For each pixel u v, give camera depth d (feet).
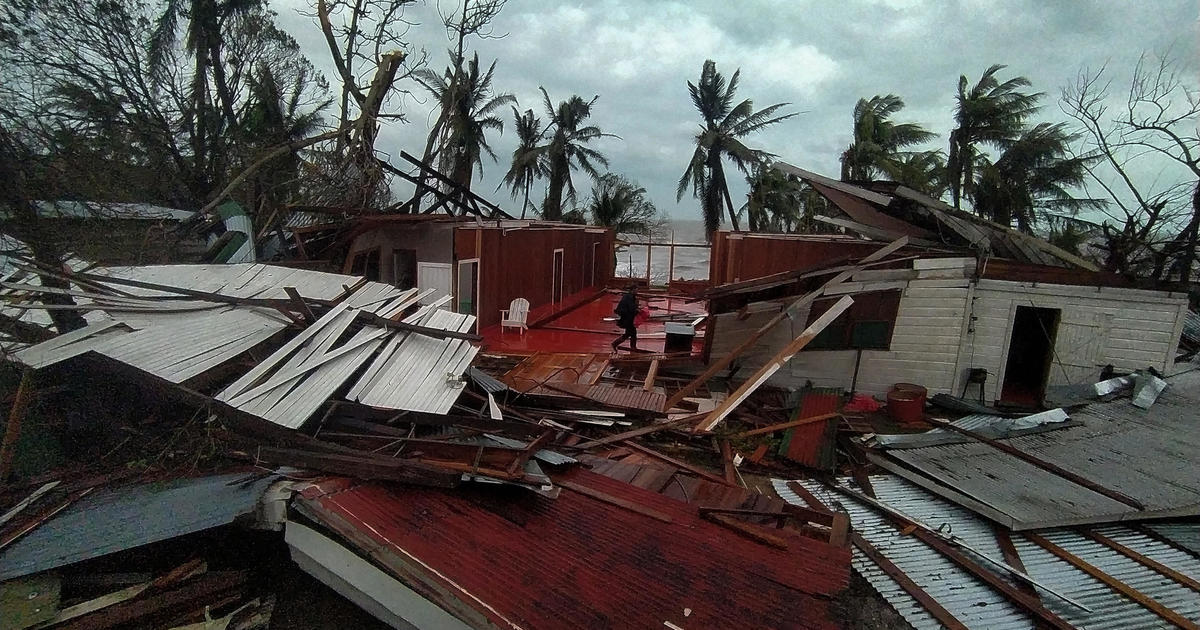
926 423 32.42
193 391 20.49
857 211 50.52
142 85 57.57
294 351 23.08
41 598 15.35
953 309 35.99
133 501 17.78
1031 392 38.45
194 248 42.45
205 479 19.02
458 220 48.01
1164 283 35.24
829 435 28.43
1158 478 24.18
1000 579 18.99
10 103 31.68
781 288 40.55
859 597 18.17
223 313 25.91
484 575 15.29
